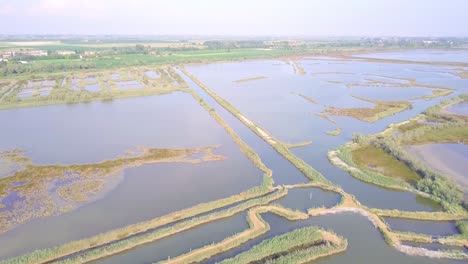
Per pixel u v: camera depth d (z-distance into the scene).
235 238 40.03
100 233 40.66
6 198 48.94
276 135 76.69
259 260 37.00
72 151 66.25
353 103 104.94
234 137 74.19
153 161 61.44
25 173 56.41
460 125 79.81
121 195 49.91
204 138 74.38
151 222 42.50
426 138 73.12
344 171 58.62
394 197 50.41
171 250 38.47
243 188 52.47
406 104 102.19
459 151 66.50
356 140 70.75
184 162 61.47
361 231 42.12
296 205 48.12
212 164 60.84
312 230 41.09
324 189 52.34
